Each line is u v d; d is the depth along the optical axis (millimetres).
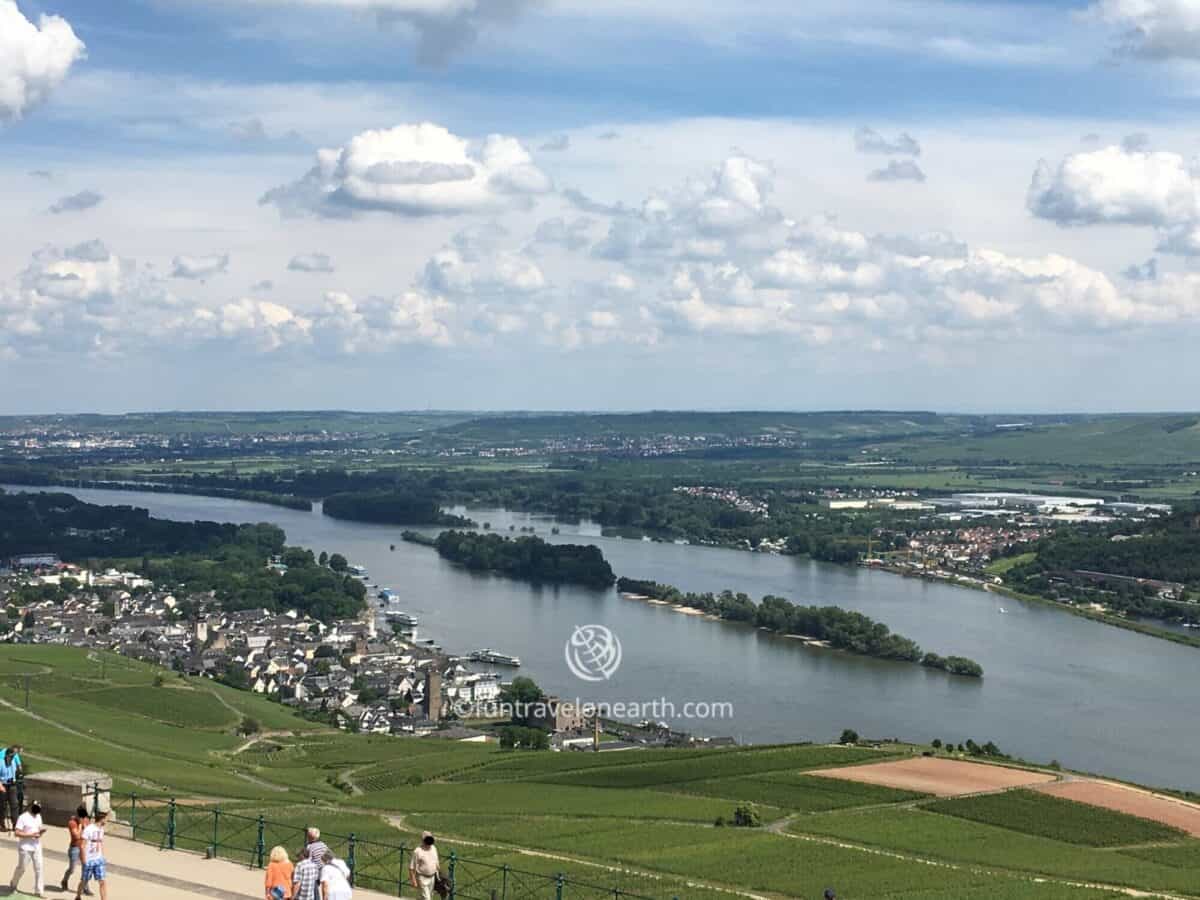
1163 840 196250
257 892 100125
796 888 150750
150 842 116938
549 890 141375
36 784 116500
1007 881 157875
